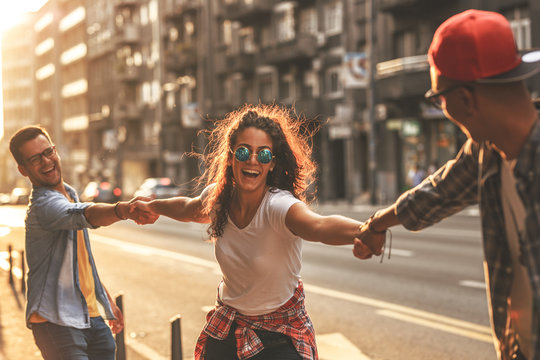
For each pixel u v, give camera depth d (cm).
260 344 272
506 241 200
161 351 618
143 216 321
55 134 8544
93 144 7288
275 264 269
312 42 3622
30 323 334
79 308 335
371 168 2861
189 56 4897
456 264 1074
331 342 619
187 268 1189
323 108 3566
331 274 1028
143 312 802
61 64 8500
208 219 305
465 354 567
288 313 276
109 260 1343
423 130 2900
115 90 6538
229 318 280
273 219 264
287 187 280
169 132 5372
